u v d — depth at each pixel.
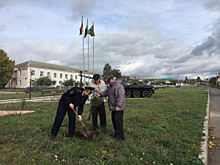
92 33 25.00
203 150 3.33
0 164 2.69
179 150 3.25
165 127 4.97
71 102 3.88
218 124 6.09
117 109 3.74
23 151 3.17
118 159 2.84
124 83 17.39
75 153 3.10
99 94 4.51
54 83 46.12
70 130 4.02
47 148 3.38
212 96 18.84
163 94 20.42
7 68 41.78
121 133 3.84
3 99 14.68
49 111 7.80
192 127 4.96
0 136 4.16
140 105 9.95
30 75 42.25
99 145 3.52
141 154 3.07
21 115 6.94
